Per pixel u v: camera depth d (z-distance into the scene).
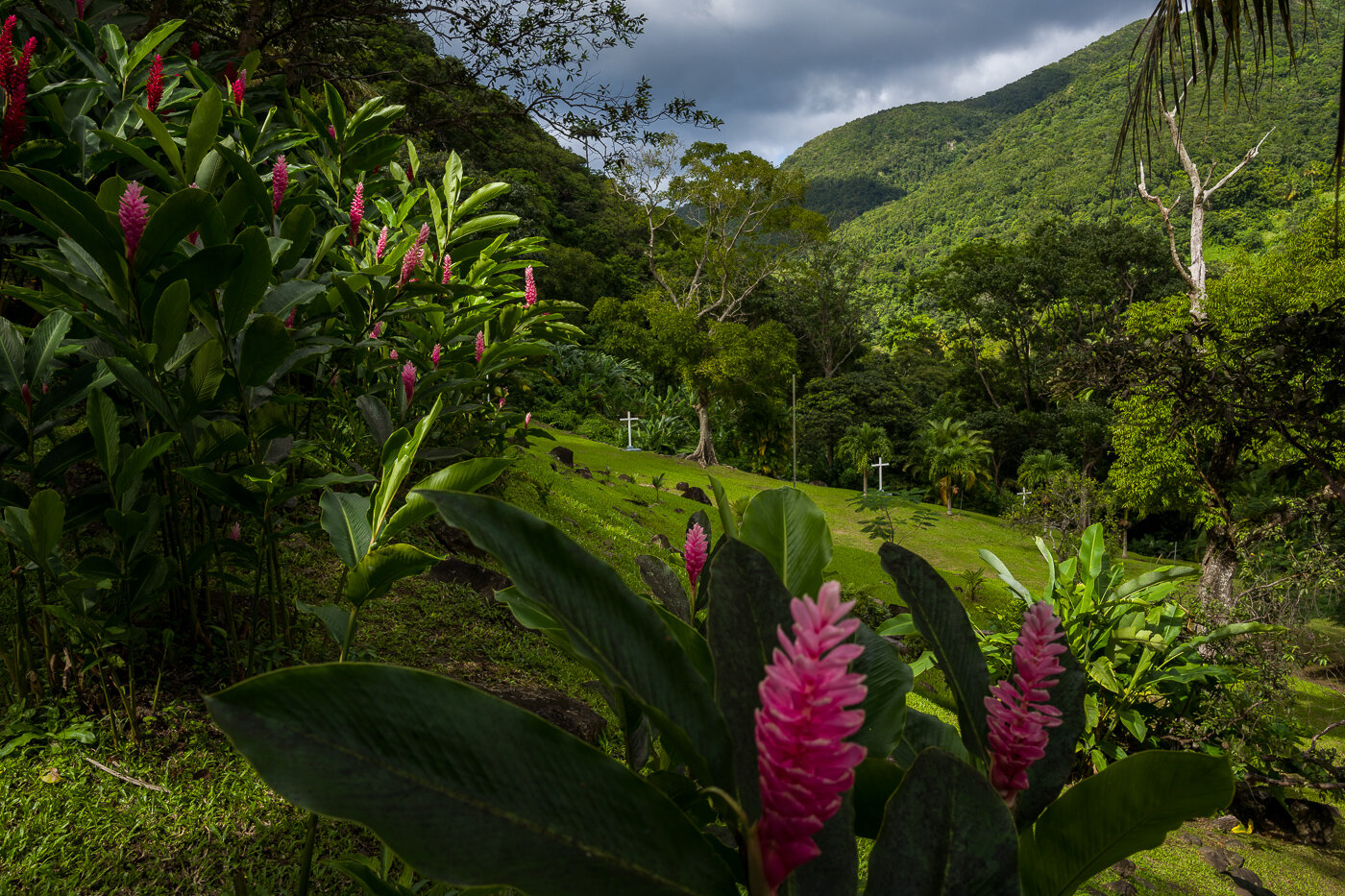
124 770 2.50
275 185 2.74
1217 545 10.96
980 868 0.80
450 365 4.12
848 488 40.00
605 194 54.94
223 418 2.47
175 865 2.23
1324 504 9.60
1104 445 32.28
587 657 0.78
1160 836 0.91
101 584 2.37
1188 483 14.96
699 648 1.21
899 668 1.21
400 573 1.79
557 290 44.00
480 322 4.36
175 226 2.06
